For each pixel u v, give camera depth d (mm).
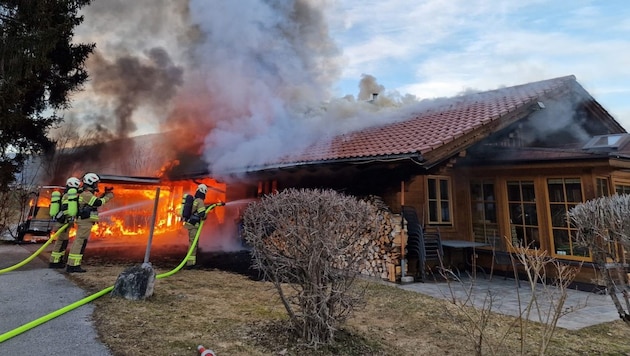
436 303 4965
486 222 7945
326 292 3189
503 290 6094
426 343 3447
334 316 3254
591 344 3629
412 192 7363
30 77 10375
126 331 3305
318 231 3111
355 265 3371
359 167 7293
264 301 4723
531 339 3697
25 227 10852
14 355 2721
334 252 3146
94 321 3547
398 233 6609
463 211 8203
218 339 3225
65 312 3783
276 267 3320
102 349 2871
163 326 3510
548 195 7000
